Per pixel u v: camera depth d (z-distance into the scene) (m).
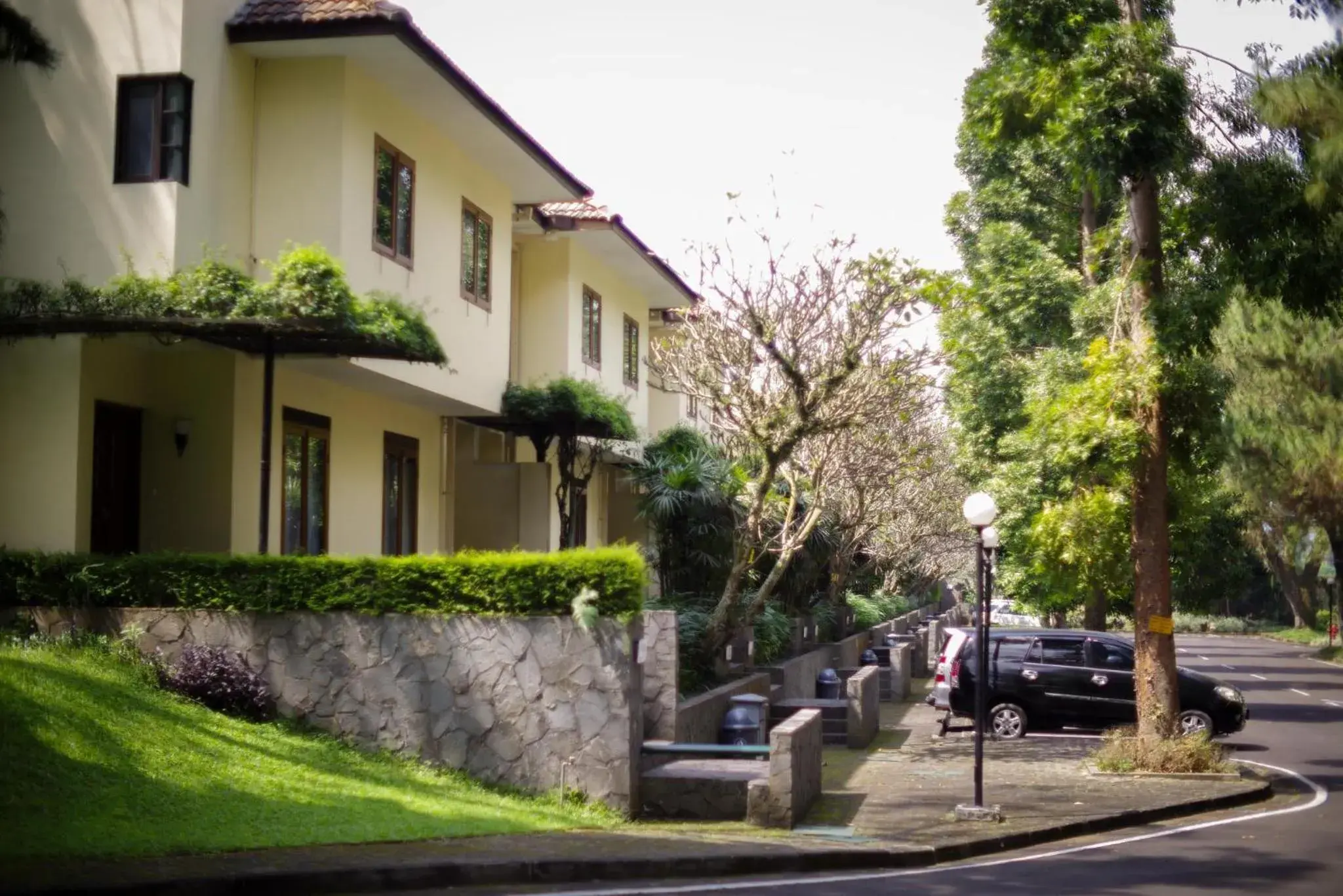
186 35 16.64
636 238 28.19
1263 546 61.19
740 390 20.72
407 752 15.17
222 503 18.17
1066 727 24.36
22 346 16.88
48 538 16.67
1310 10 16.80
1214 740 24.25
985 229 32.81
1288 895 11.05
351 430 21.31
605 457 29.52
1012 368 31.50
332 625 15.41
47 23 16.80
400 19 17.17
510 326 24.89
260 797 12.73
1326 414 35.31
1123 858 13.13
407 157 19.94
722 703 20.02
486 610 15.22
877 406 21.03
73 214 16.52
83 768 12.24
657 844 12.73
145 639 15.51
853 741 22.25
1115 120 17.53
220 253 16.91
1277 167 17.61
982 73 19.77
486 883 11.17
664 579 25.47
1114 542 19.55
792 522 24.02
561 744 14.94
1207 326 18.39
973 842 13.56
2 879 9.64
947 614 53.91
